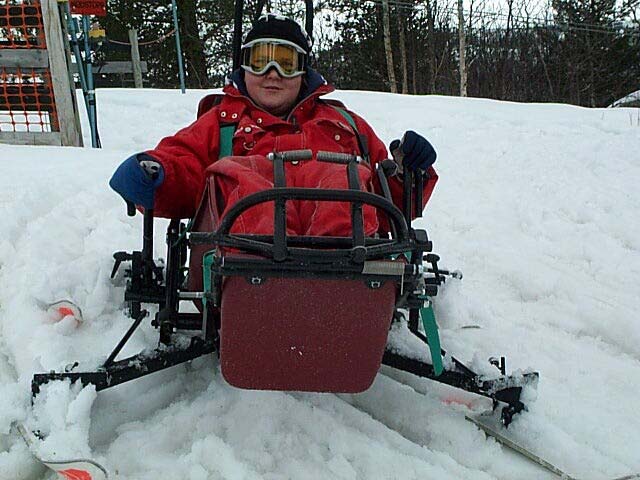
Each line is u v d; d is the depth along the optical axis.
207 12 27.02
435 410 2.43
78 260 3.07
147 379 2.44
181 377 2.50
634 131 7.29
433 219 4.74
